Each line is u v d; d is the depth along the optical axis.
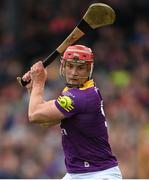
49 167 32.16
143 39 44.59
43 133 34.00
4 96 39.03
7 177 31.55
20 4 45.62
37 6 46.28
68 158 16.22
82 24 16.44
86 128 15.95
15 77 41.31
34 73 16.31
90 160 16.03
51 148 33.06
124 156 30.72
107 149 16.19
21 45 44.44
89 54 16.12
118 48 43.47
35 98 16.05
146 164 27.06
